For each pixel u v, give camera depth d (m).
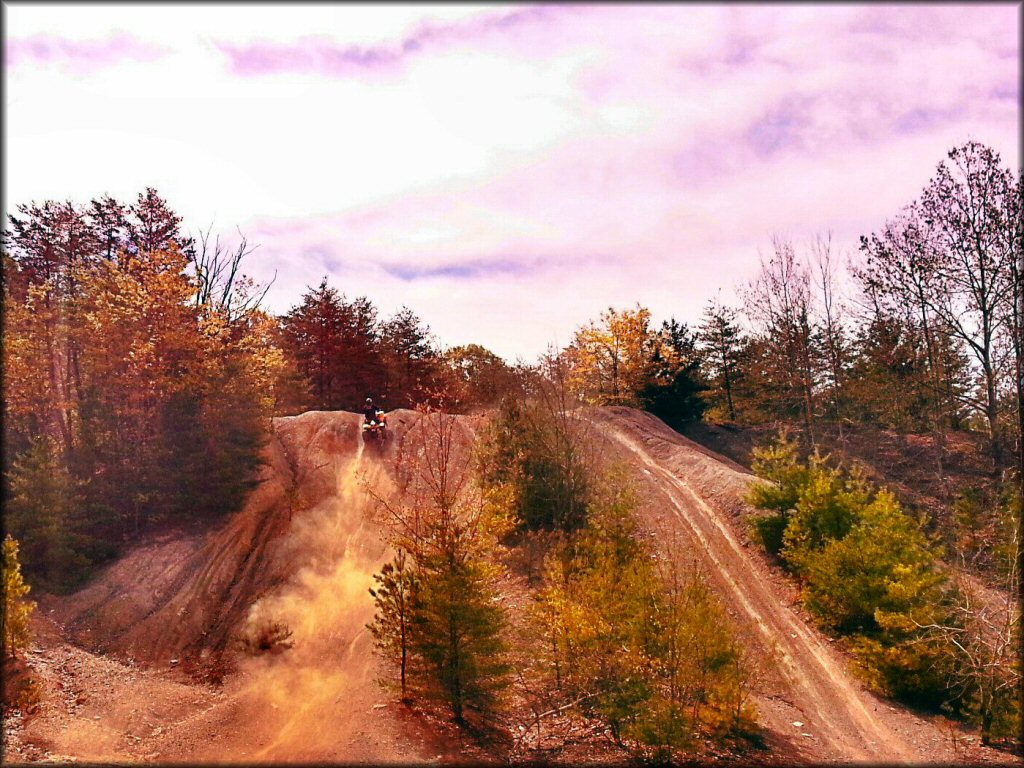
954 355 40.47
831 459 38.66
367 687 16.20
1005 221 32.53
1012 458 34.62
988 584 22.89
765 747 14.76
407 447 32.25
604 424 40.44
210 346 26.45
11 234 29.81
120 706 14.71
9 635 14.87
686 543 25.78
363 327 53.59
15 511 20.05
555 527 23.72
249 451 25.78
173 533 23.05
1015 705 14.98
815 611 20.33
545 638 16.78
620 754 14.27
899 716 16.52
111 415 24.22
